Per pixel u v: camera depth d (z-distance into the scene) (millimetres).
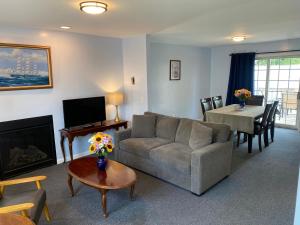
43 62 3686
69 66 4047
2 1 2258
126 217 2443
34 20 3051
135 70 4699
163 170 3195
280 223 2301
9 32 3334
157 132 3936
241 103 5047
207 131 3146
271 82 6355
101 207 2637
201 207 2605
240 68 6559
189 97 6941
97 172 2654
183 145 3463
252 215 2441
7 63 3324
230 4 2537
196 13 2881
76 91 4195
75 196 2895
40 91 3725
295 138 5266
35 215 1909
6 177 3441
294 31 4387
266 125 4578
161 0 2338
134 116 4039
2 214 1626
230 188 3029
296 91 5988
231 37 5086
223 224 2303
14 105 3473
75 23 3295
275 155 4215
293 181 3197
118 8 2594
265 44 6137
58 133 4023
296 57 5809
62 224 2346
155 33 4336
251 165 3771
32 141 3738
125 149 3689
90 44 4312
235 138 5348
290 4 2598
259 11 2877
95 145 2686
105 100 4672
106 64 4621
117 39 4766
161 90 6105
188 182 2916
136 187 3090
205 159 2787
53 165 3941
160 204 2680
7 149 3467
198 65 7035
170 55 6188
